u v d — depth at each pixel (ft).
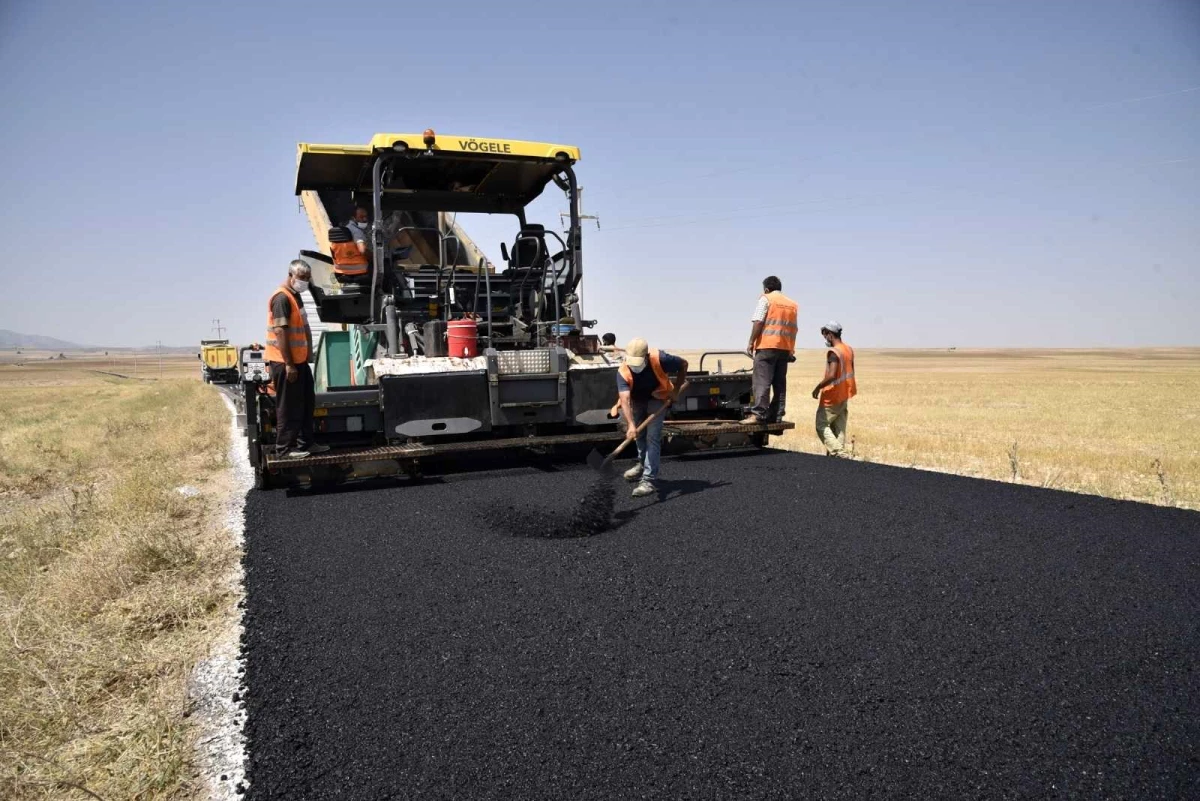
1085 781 7.77
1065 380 153.48
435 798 7.84
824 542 15.93
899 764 8.14
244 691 10.30
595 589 13.51
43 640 12.45
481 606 12.87
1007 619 11.80
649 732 8.91
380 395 22.90
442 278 26.63
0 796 8.27
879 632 11.41
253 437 22.53
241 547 17.44
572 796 7.80
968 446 38.14
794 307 27.94
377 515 19.02
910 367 266.57
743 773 8.09
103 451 44.42
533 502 19.93
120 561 16.15
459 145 24.99
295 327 21.44
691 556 15.17
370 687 10.20
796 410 73.00
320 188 28.22
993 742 8.50
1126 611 12.06
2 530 23.82
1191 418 65.00
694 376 27.45
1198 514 18.42
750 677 10.14
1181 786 7.65
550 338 26.86
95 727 9.84
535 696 9.82
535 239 28.12
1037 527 17.07
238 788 8.24
